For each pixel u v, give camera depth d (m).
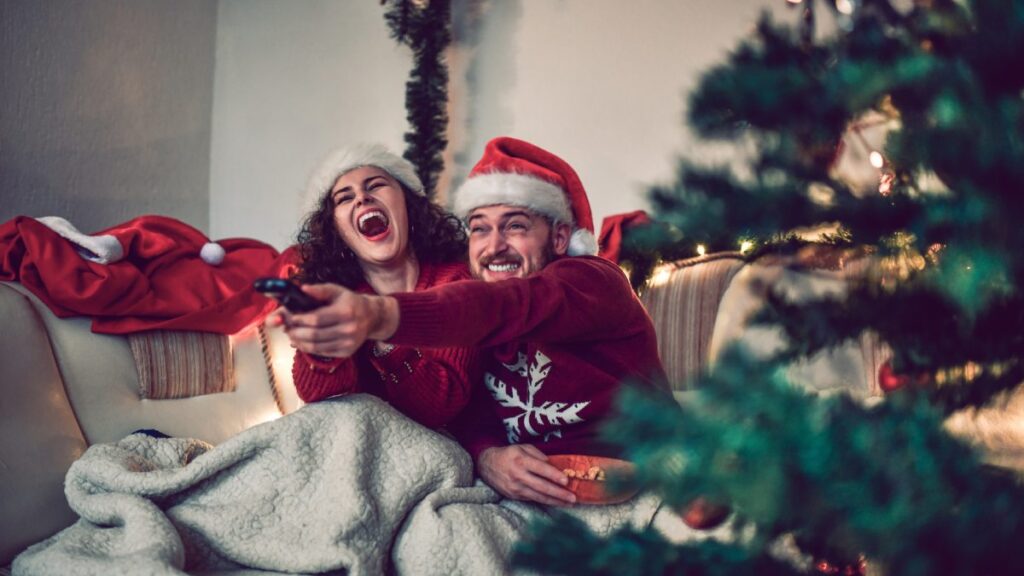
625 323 1.40
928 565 0.52
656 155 2.54
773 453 0.55
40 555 1.09
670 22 2.52
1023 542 0.51
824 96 0.59
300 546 1.13
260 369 1.81
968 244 0.55
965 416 0.61
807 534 0.61
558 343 1.36
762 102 0.59
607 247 2.09
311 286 0.88
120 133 2.45
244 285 1.85
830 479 0.54
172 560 1.04
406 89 2.59
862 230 0.60
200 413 1.66
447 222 1.67
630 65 2.57
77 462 1.23
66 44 2.27
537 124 2.66
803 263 0.65
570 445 1.34
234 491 1.20
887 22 0.63
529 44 2.67
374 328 0.96
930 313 0.57
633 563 0.61
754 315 0.61
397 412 1.32
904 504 0.53
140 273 1.66
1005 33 0.52
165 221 1.86
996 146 0.53
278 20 2.82
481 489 1.32
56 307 1.52
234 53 2.82
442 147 2.52
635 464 0.59
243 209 2.80
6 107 2.11
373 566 1.15
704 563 0.61
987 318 0.56
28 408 1.37
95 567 1.02
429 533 1.19
